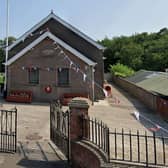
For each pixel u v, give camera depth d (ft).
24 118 49.67
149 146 32.09
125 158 26.16
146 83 81.97
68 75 70.74
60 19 78.13
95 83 74.90
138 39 206.18
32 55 72.02
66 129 29.12
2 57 172.04
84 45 77.05
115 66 151.12
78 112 27.32
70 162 27.53
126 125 47.14
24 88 72.54
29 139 36.17
